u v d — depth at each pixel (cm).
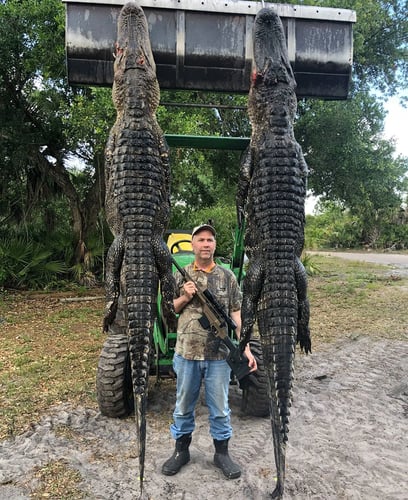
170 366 448
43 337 729
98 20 370
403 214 3581
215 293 341
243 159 304
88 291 1112
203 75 387
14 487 323
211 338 329
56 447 379
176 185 1141
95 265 1231
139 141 290
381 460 367
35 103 1056
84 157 1202
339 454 375
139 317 271
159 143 303
